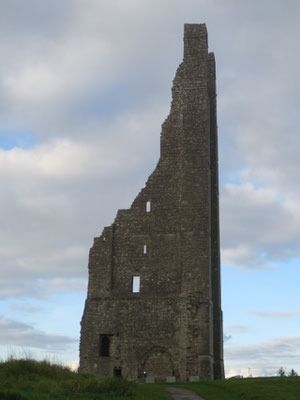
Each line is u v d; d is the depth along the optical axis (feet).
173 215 216.95
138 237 217.15
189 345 202.18
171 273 211.20
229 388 143.23
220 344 217.15
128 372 203.00
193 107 225.56
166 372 201.26
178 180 219.82
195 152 220.84
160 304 208.23
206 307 205.46
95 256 217.77
